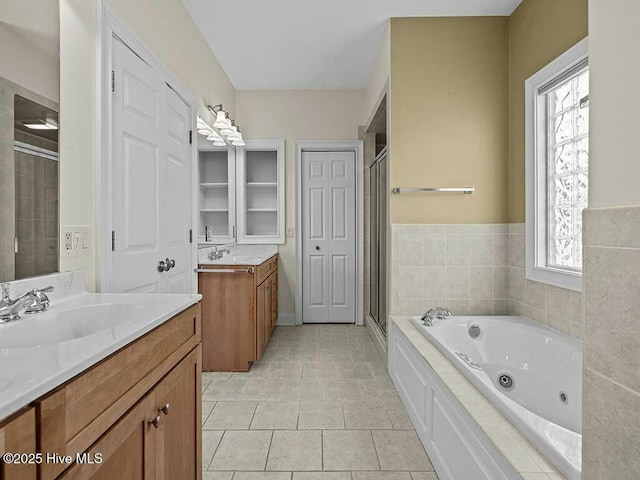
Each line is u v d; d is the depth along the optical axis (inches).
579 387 75.7
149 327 39.1
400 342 99.2
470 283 113.6
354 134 169.8
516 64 108.3
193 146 108.7
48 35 52.3
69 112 56.2
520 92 106.3
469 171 113.1
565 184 93.7
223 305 115.6
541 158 99.0
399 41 112.8
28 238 49.4
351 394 99.7
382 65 126.3
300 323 172.1
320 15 110.9
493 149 113.1
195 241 109.0
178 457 48.0
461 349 96.3
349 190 174.2
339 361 124.8
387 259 120.0
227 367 115.6
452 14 111.2
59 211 54.4
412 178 113.1
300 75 153.9
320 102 169.2
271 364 122.0
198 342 55.9
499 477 44.6
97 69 61.7
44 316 44.0
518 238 107.9
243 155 167.6
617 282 28.8
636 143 27.1
